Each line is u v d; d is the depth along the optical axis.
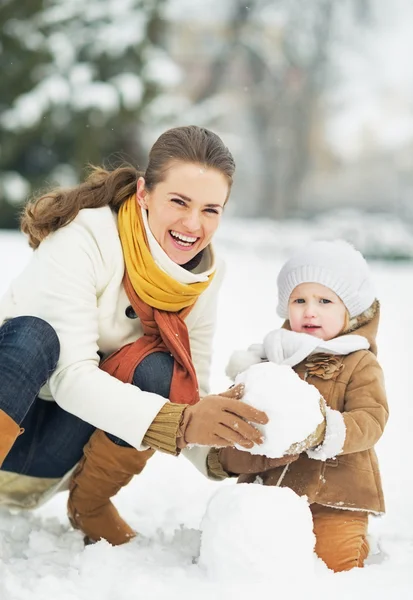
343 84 25.81
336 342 2.30
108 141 16.98
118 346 2.26
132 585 1.74
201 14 23.92
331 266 2.38
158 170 2.12
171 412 1.96
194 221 2.11
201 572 1.85
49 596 1.72
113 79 16.38
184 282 2.19
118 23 16.62
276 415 1.91
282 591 1.73
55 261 2.14
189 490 2.89
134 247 2.18
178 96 19.34
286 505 1.83
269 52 24.25
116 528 2.27
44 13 16.25
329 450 2.05
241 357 2.41
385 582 1.82
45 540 2.12
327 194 33.44
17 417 1.91
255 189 27.42
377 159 32.88
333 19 23.83
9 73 16.28
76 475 2.27
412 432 3.80
